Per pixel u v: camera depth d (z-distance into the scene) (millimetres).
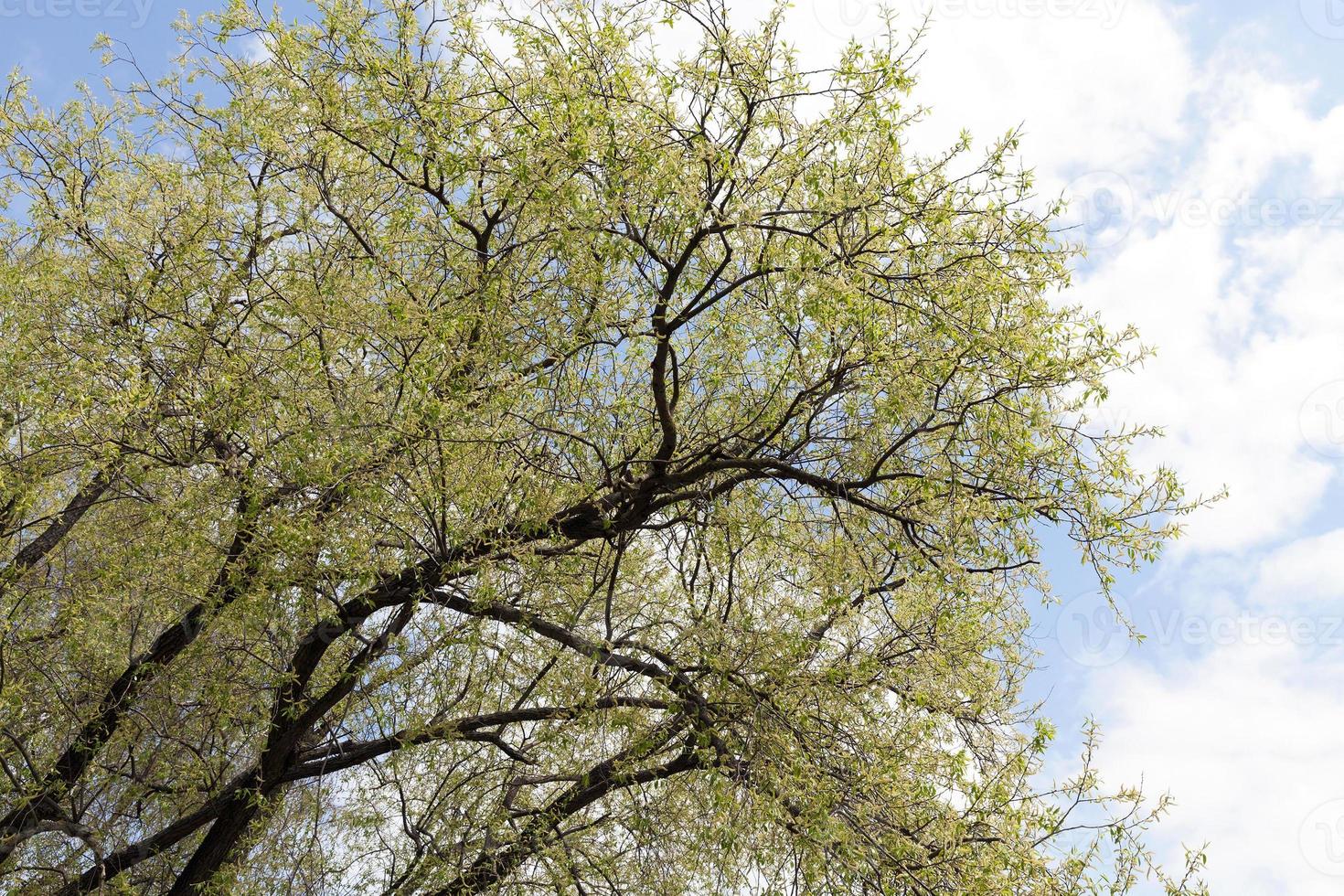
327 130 7328
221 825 7770
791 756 6469
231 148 7945
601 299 6590
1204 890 6332
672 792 7715
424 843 8484
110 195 8164
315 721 8023
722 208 6520
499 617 7203
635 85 6363
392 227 7391
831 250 6508
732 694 6840
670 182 6160
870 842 6332
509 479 6848
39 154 8656
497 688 8062
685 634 7320
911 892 6336
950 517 6637
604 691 7266
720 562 7945
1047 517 6480
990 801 6730
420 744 7520
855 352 6680
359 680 7555
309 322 6949
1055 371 6230
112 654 7879
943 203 6527
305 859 8156
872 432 7160
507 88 6918
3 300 7398
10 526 7469
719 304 7387
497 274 6906
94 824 7938
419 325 6570
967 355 6375
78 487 7625
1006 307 6441
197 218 7988
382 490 6391
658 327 6727
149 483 7344
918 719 7387
